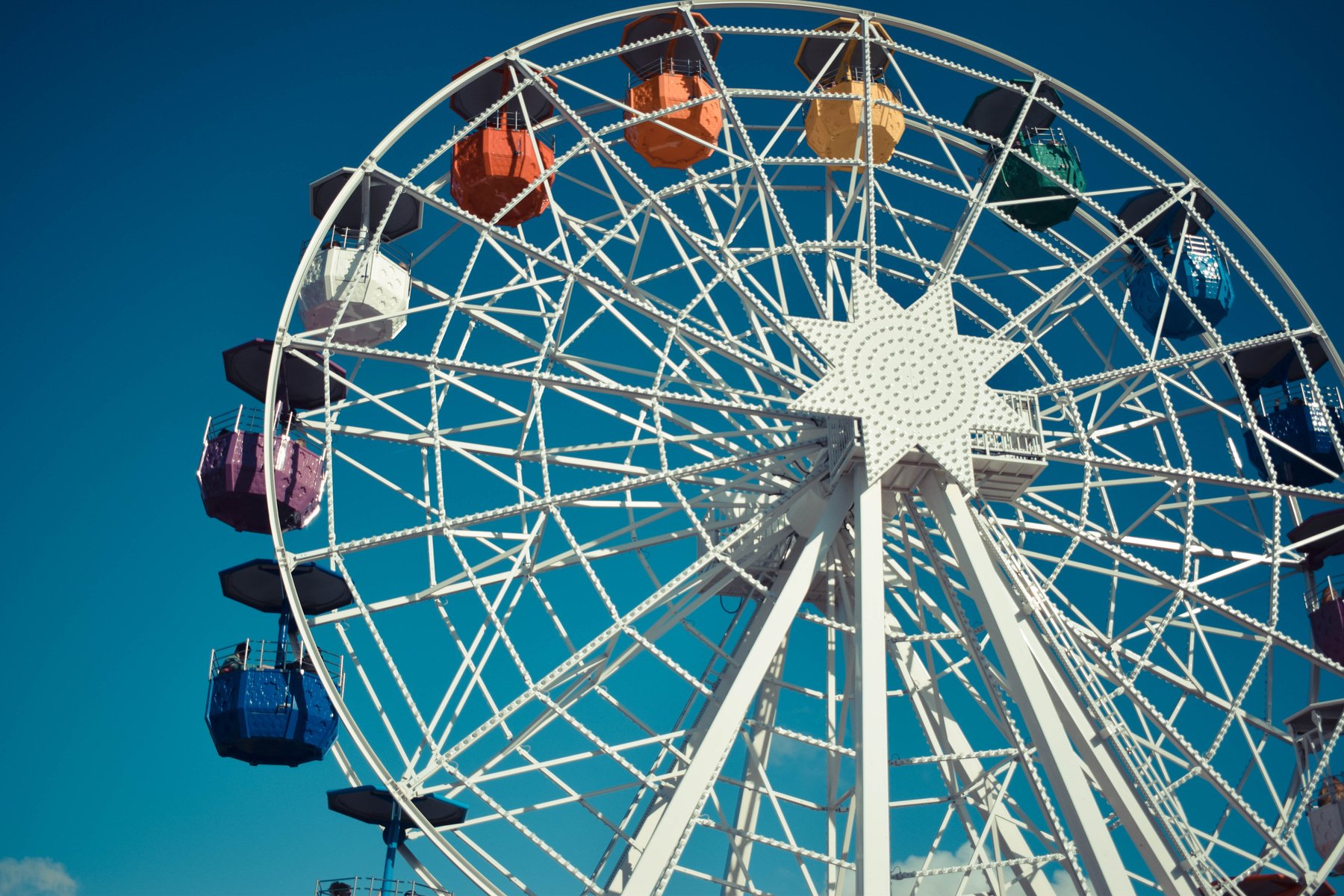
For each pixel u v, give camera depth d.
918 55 25.42
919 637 23.58
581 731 20.83
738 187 26.50
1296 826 22.03
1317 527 27.09
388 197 26.25
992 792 25.59
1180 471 23.25
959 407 22.59
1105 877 19.48
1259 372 28.62
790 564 25.42
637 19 25.16
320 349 22.94
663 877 19.89
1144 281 28.41
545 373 22.59
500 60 24.55
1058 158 28.62
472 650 22.50
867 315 22.92
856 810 19.75
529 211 27.39
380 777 21.00
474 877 20.95
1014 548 23.89
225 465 25.39
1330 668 22.58
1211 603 22.52
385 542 22.36
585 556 21.44
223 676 25.86
